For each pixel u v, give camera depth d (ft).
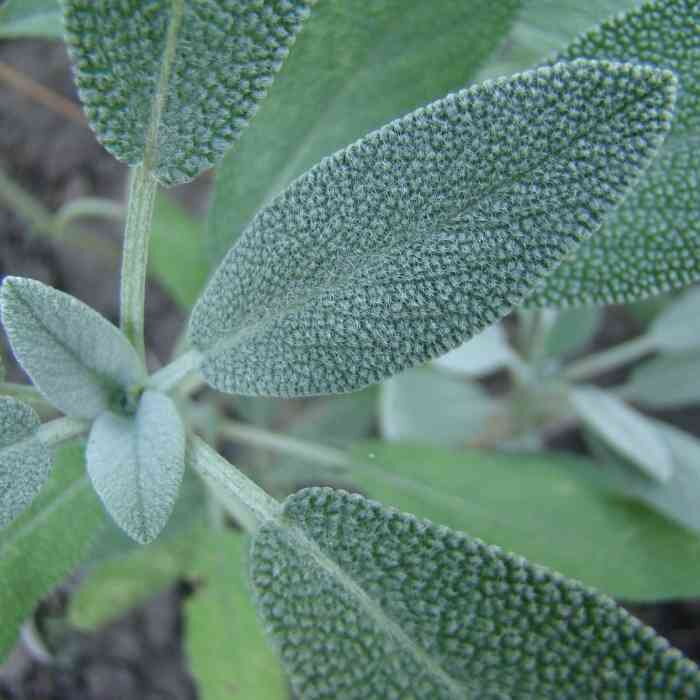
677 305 0.67
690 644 0.78
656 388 0.69
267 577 0.38
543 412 0.71
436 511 0.58
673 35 0.43
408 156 0.37
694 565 0.56
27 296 0.39
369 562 0.38
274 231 0.39
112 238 0.86
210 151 0.40
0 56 0.85
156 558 0.62
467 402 0.69
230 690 0.56
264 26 0.38
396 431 0.65
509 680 0.36
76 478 0.50
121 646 0.77
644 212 0.45
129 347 0.42
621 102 0.35
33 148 0.86
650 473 0.59
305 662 0.37
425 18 0.47
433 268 0.38
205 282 0.65
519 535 0.57
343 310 0.39
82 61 0.37
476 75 0.50
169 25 0.37
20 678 0.76
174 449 0.40
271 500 0.40
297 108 0.50
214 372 0.42
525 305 0.46
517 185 0.37
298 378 0.40
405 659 0.37
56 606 0.71
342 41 0.48
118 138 0.39
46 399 0.43
